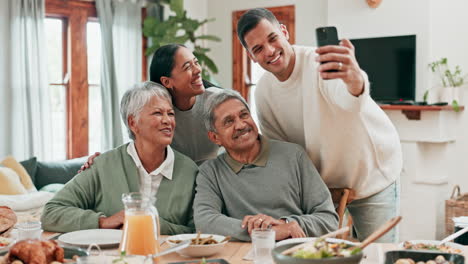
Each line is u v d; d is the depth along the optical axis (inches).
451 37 207.5
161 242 70.9
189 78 87.9
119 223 75.2
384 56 215.6
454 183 212.5
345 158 85.3
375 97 218.5
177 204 80.8
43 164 202.1
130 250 56.3
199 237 66.7
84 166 84.8
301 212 77.8
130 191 81.4
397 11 213.3
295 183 78.2
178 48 88.7
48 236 75.7
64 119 228.1
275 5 254.4
